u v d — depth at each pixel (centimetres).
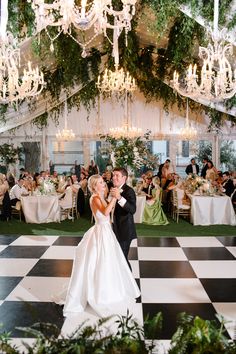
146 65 1098
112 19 723
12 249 629
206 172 1184
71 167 1478
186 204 898
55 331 181
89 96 1302
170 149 1438
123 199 407
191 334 160
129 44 925
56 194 905
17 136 1445
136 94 1423
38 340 162
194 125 1415
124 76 1001
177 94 1255
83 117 1441
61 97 1140
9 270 517
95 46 977
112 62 1031
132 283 411
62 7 399
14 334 332
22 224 856
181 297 421
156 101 1403
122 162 997
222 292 437
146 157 1339
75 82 1084
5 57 582
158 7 642
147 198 895
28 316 372
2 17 386
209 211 849
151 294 429
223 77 634
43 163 1455
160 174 1263
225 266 535
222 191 937
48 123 1446
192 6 598
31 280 477
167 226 834
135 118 1431
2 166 1451
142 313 375
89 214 1008
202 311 385
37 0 397
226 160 1429
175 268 525
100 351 152
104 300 382
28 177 1059
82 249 395
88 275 384
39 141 1450
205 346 155
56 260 563
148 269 522
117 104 1429
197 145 1438
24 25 630
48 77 1028
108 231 398
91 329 170
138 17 745
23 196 879
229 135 1403
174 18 740
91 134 1445
